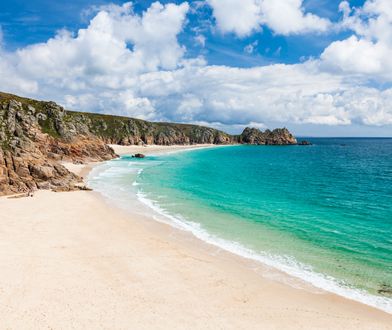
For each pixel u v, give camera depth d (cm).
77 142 9919
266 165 10050
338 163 10675
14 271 2089
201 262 2419
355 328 1655
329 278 2212
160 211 3928
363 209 4100
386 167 9231
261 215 3788
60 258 2356
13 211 3638
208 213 3862
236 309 1802
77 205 4066
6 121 6794
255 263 2441
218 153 16312
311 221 3544
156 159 12025
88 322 1596
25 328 1530
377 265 2411
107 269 2217
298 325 1664
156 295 1902
